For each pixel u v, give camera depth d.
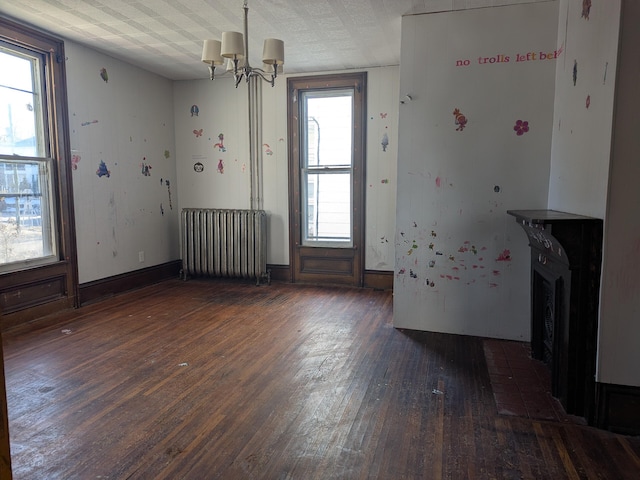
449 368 2.89
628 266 2.06
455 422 2.24
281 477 1.82
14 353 3.10
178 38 3.93
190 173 5.62
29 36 3.60
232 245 5.26
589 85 2.34
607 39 2.08
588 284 2.16
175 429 2.17
